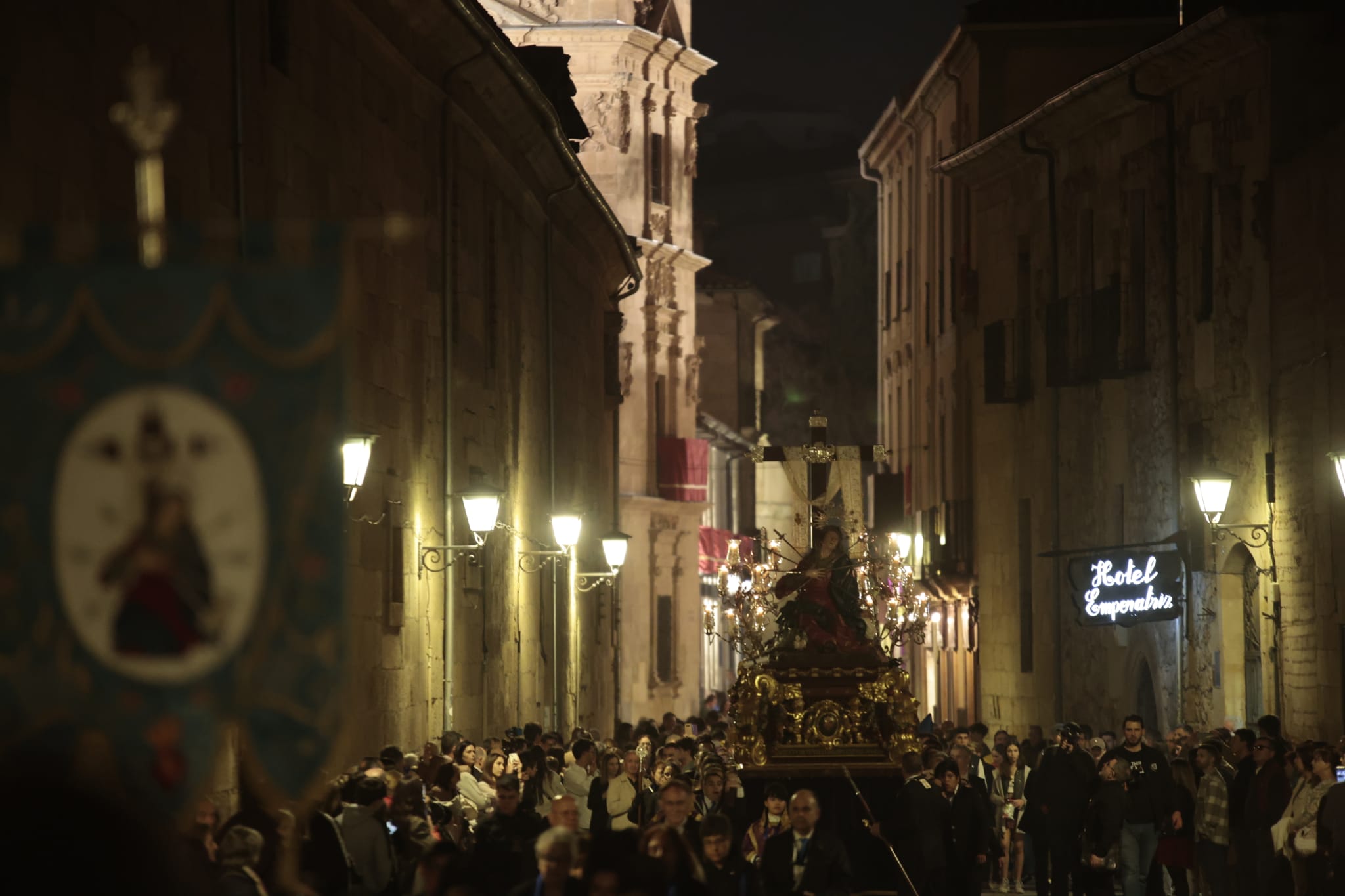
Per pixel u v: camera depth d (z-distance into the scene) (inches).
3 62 492.7
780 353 4648.1
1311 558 1250.6
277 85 767.7
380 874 611.5
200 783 322.7
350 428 835.4
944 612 2390.5
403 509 990.4
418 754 943.7
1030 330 1923.0
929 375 2544.3
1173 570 1505.9
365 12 930.7
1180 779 1002.7
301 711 325.7
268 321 330.0
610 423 2148.1
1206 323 1465.3
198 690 325.1
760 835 745.6
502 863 657.6
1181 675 1513.3
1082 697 1780.3
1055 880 1088.8
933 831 901.2
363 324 911.0
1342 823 821.9
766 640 1037.8
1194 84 1499.8
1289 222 1305.4
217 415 328.8
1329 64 1348.4
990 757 1298.0
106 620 324.5
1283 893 921.5
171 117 332.2
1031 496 1918.1
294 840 329.1
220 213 677.9
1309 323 1262.3
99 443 326.6
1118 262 1675.7
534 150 1432.1
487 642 1253.1
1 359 327.6
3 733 309.6
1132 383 1643.7
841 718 997.2
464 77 1170.6
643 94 2874.0
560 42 2802.7
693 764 1027.9
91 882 204.5
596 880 458.9
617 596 2148.1
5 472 326.3
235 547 327.0
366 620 905.5
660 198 2955.2
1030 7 2143.2
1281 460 1309.1
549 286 1579.7
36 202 511.2
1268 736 1008.2
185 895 208.7
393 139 994.7
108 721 323.0
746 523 4079.7
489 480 1269.7
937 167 2092.8
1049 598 1856.5
